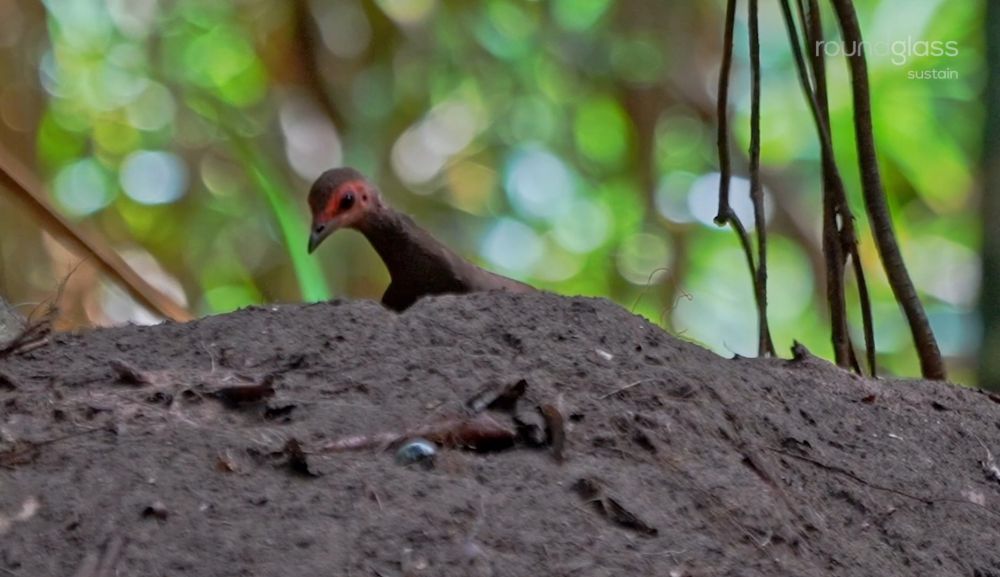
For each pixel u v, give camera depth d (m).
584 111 17.73
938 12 16.23
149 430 5.27
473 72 17.48
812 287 17.89
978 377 12.33
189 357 6.12
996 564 5.64
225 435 5.19
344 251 17.20
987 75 12.27
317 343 6.12
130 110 17.08
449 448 5.25
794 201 17.94
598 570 4.64
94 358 6.16
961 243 16.86
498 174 17.61
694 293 17.80
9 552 4.56
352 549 4.59
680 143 18.25
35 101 16.69
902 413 6.62
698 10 17.80
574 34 17.45
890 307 17.44
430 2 17.41
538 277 17.47
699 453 5.51
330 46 17.53
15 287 14.26
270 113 17.38
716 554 4.88
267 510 4.76
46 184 16.05
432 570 4.54
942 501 5.93
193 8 17.27
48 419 5.41
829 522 5.54
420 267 9.92
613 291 17.61
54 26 16.80
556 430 5.32
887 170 17.34
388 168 17.47
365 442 5.22
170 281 16.33
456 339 6.14
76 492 4.82
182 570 4.47
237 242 16.95
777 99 17.62
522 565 4.62
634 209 17.75
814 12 7.70
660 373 5.98
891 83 16.20
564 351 6.07
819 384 6.68
